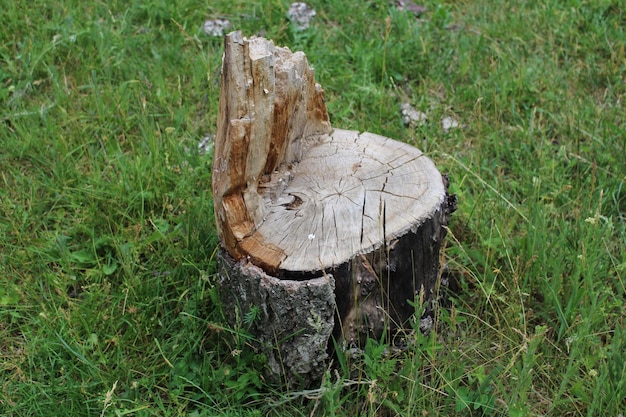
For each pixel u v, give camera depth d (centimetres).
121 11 305
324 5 315
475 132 265
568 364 201
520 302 217
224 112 191
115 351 207
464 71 282
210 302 216
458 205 237
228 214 194
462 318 209
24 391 201
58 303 218
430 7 319
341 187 204
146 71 277
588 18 304
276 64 197
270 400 200
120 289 219
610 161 251
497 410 196
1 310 216
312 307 191
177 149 250
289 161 208
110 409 197
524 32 300
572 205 240
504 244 219
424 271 203
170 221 236
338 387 193
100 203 239
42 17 293
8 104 264
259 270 192
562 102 272
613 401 196
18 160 251
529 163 251
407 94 280
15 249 227
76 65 281
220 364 206
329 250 192
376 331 201
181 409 196
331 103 270
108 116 263
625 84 278
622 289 215
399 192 203
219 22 302
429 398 199
